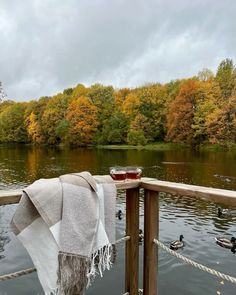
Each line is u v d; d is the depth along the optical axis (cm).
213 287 698
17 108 6306
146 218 224
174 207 1325
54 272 164
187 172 2161
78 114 4984
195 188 189
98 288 671
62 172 2320
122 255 800
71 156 3609
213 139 3756
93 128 5028
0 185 1838
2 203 162
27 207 164
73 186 175
